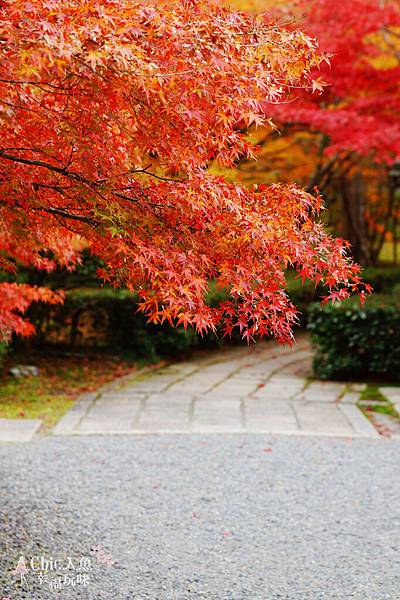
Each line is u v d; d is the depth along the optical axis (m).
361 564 3.74
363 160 12.79
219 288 2.87
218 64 2.46
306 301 12.56
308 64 2.72
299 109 7.98
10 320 5.26
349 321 8.26
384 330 8.18
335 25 8.13
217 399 7.43
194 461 5.42
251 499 4.66
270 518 4.35
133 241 2.57
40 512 4.32
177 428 6.32
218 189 2.68
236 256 2.75
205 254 2.73
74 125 2.55
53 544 3.88
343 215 15.10
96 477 5.01
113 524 4.18
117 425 6.39
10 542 3.87
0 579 3.44
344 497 4.73
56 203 2.88
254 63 2.65
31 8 2.20
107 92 2.43
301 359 9.88
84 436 6.05
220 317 2.89
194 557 3.78
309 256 2.79
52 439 5.94
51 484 4.84
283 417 6.74
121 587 3.42
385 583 3.53
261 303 2.81
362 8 8.05
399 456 5.63
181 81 2.47
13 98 2.62
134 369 8.95
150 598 3.32
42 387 7.81
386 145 7.90
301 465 5.37
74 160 2.67
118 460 5.41
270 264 2.77
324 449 5.78
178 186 2.68
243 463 5.39
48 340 9.73
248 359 9.87
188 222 2.76
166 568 3.64
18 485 4.79
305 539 4.05
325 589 3.46
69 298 9.55
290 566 3.71
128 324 9.48
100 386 8.01
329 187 15.30
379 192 16.28
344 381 8.45
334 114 7.94
